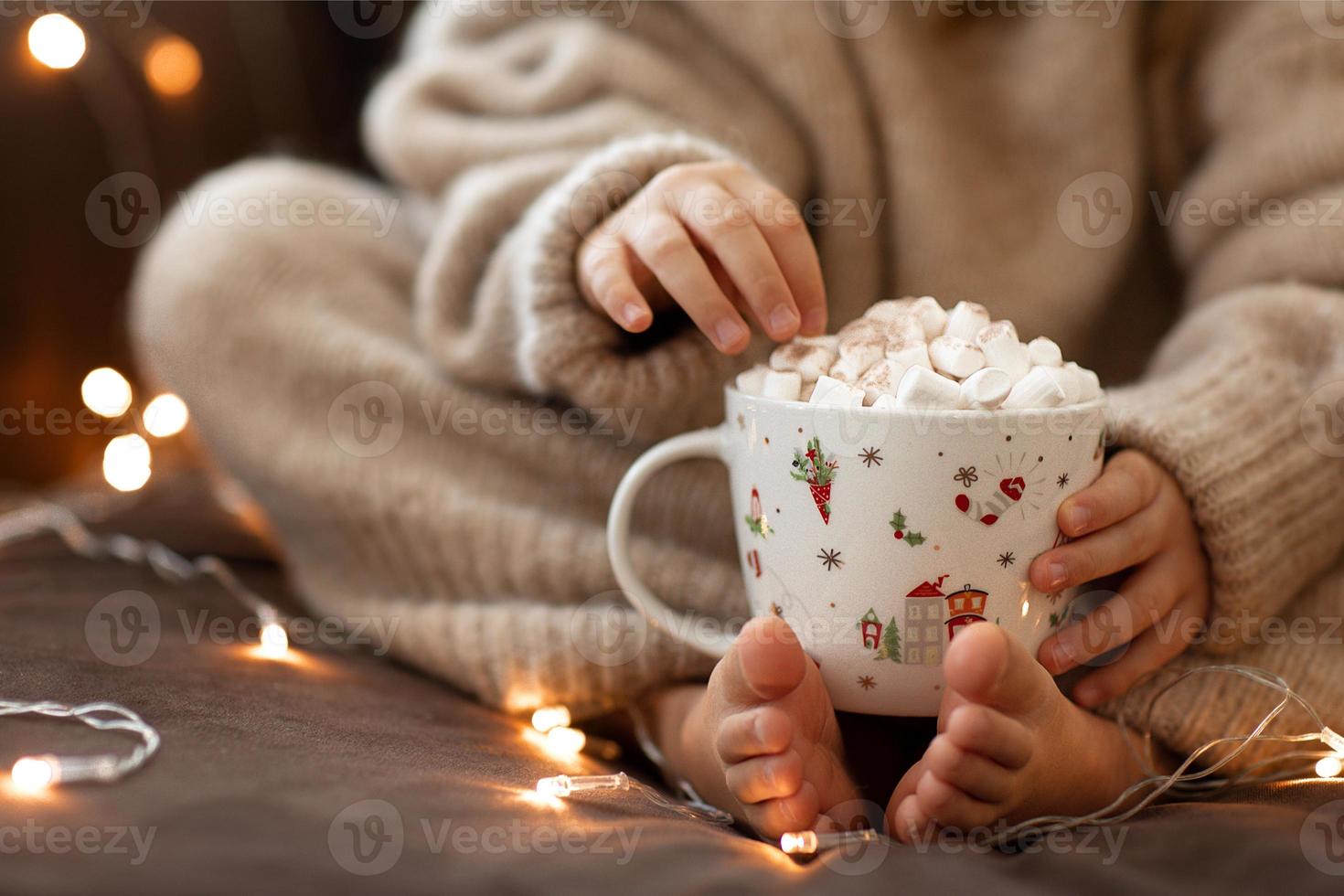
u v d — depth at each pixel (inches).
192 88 44.3
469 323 29.7
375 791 21.3
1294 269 29.6
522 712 27.1
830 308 32.3
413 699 26.5
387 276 32.9
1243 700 24.9
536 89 32.6
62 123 41.7
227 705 23.8
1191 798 24.6
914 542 22.0
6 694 23.3
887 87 32.4
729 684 22.0
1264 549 25.4
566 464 28.9
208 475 40.6
